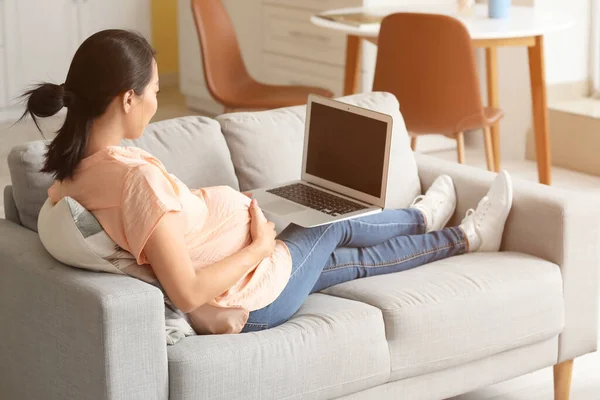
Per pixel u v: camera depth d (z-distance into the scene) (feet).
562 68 20.17
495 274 9.62
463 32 14.28
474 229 10.34
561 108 19.60
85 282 7.52
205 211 8.36
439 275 9.55
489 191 10.46
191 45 24.31
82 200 7.75
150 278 7.85
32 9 23.65
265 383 7.98
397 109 11.57
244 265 8.14
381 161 9.66
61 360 7.79
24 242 8.52
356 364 8.54
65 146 7.70
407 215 10.37
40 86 7.57
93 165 7.70
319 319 8.54
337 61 20.17
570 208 9.97
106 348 7.30
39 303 7.93
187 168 9.77
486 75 19.31
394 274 9.74
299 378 8.18
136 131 7.84
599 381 11.07
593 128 19.03
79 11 24.54
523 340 9.69
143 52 7.68
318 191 10.10
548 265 9.96
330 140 10.11
